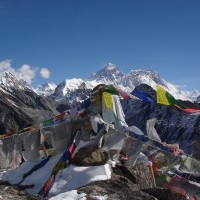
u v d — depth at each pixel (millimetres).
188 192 17438
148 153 17359
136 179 17500
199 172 16625
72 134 17500
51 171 17016
